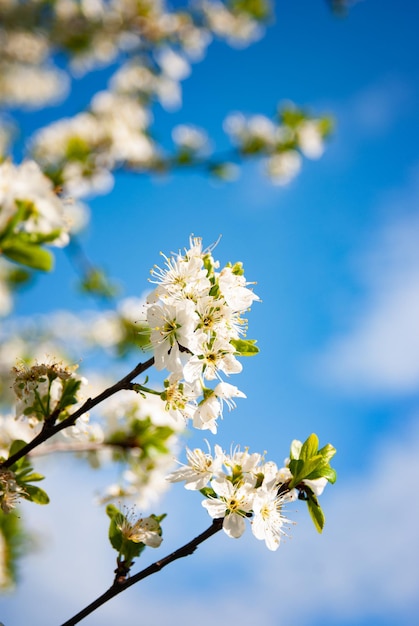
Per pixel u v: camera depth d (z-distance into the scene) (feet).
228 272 1.83
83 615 1.70
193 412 1.82
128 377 1.79
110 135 3.22
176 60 4.73
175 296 1.81
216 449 1.82
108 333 4.27
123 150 3.30
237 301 1.82
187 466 1.84
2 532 2.36
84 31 4.36
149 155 3.55
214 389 1.83
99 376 3.96
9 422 2.04
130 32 4.53
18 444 1.90
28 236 1.90
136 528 1.83
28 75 5.29
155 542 1.82
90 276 3.43
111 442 2.32
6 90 5.37
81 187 3.17
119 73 4.59
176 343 1.77
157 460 2.34
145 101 4.65
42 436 1.80
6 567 2.33
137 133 3.42
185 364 1.77
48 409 1.85
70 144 3.09
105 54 4.66
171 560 1.73
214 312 1.80
